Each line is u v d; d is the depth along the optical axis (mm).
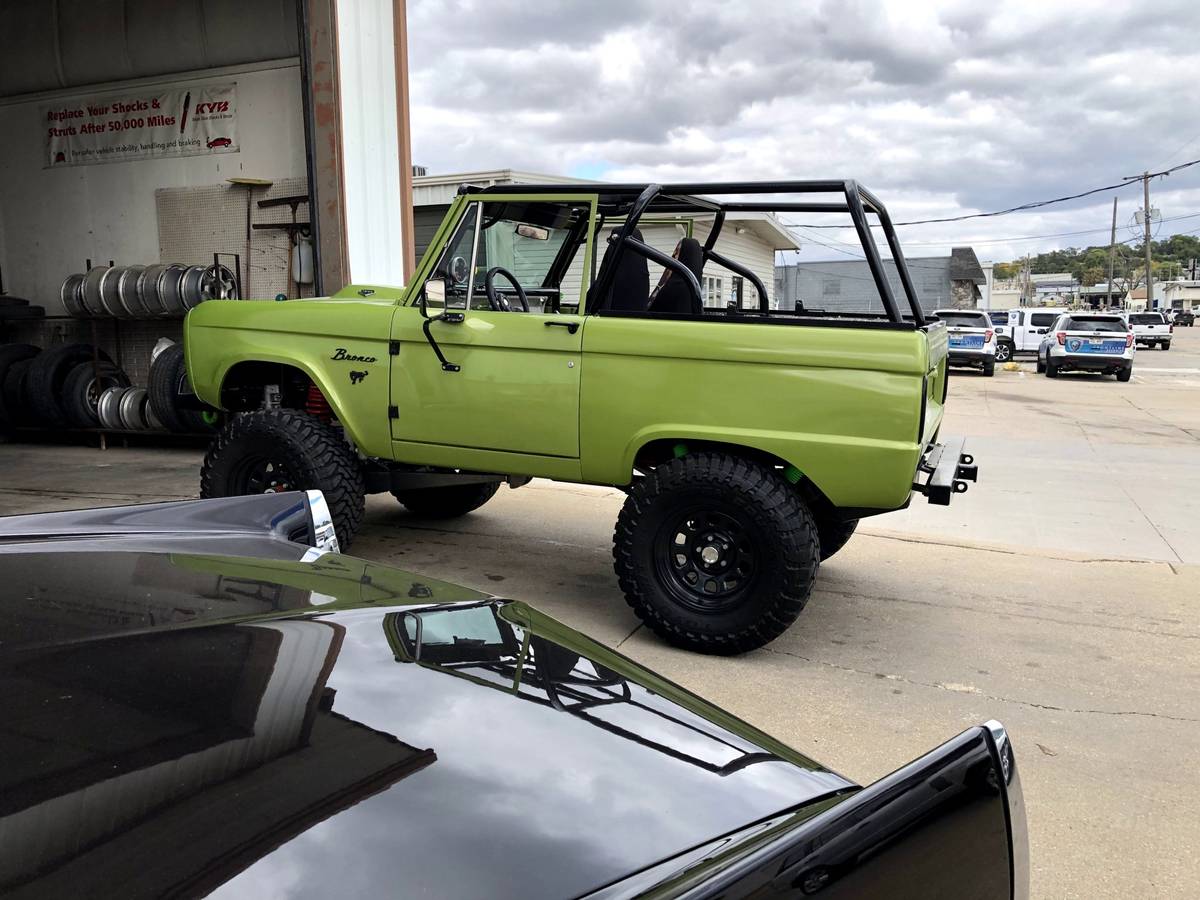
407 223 8578
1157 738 3166
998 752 1267
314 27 7637
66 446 9180
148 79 9367
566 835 990
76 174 9844
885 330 3527
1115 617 4457
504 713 1216
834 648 3947
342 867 853
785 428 3629
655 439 3820
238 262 8898
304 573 1645
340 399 4449
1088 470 8758
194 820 862
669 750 1254
